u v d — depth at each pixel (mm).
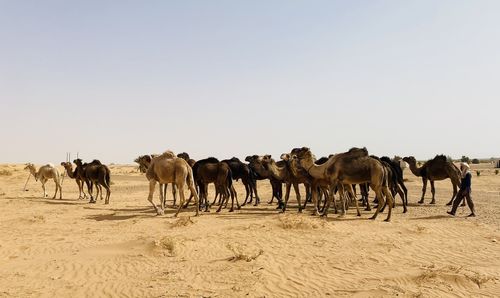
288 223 12719
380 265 8422
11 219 15828
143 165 18641
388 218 14102
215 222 14352
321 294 6754
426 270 7902
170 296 6738
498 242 10492
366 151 14547
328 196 15828
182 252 9734
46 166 25266
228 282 7434
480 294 6672
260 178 21500
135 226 13750
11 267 8789
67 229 13539
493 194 27312
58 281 7770
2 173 43969
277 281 7473
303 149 15875
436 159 19625
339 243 10477
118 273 8203
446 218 14750
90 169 22188
